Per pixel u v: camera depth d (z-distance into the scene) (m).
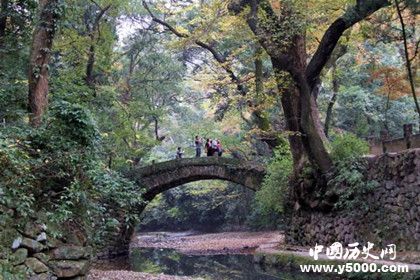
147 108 25.75
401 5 12.24
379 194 11.85
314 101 17.11
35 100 9.45
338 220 13.53
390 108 24.34
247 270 14.87
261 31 13.12
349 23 12.09
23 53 12.07
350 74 24.22
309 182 14.61
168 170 20.52
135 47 25.95
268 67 21.50
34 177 7.24
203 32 15.40
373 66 20.66
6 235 6.55
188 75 28.23
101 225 9.37
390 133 24.06
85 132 8.15
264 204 18.08
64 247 7.62
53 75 15.14
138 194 9.70
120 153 21.92
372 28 13.26
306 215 15.52
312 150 14.05
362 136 25.12
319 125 16.81
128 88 25.89
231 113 22.86
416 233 10.25
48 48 9.81
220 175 20.45
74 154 7.81
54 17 10.00
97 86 19.64
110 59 21.66
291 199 16.55
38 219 7.21
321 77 17.73
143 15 24.69
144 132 27.02
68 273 7.57
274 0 13.63
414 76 18.16
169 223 42.16
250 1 13.19
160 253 22.14
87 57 18.73
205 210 37.31
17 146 7.32
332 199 13.65
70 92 13.78
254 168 20.08
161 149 38.91
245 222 33.31
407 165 10.74
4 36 12.02
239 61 18.64
